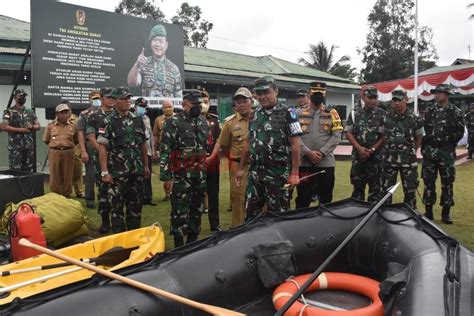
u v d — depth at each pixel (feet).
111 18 31.09
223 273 9.87
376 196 18.28
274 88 12.98
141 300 8.15
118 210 15.70
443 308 7.35
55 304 7.34
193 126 14.44
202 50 70.59
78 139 22.40
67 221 14.30
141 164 16.01
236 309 10.12
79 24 28.94
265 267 10.59
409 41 134.51
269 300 10.66
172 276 9.10
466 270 8.62
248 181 13.60
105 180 15.51
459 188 27.37
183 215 14.53
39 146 34.19
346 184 28.86
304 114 16.74
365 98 18.16
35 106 26.81
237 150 16.80
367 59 138.62
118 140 15.39
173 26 36.19
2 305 7.26
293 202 22.86
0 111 33.65
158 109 35.88
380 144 17.93
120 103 15.35
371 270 11.62
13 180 15.96
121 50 31.91
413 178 18.06
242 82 54.60
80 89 29.12
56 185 22.63
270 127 12.89
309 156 16.20
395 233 11.21
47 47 27.25
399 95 17.89
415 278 8.64
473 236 17.17
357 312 8.88
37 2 26.66
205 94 18.90
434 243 10.06
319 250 11.70
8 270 10.06
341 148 53.11
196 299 9.18
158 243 12.46
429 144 19.15
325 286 10.80
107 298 7.82
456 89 56.54
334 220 12.23
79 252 11.95
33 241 11.63
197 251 9.98
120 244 12.82
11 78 34.14
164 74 35.58
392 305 8.64
